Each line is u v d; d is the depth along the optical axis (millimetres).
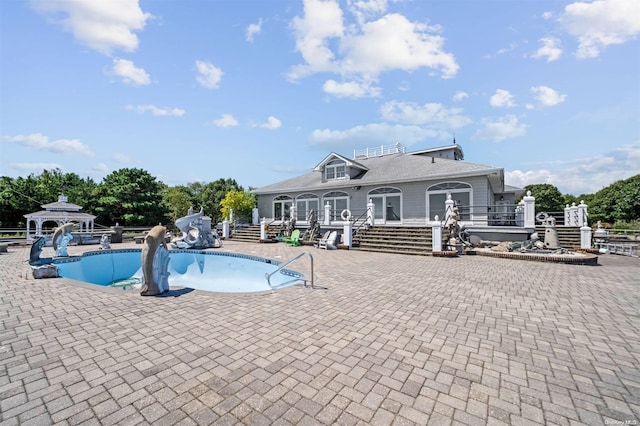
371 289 6648
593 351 3576
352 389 2732
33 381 2846
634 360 3346
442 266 9820
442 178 17250
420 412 2402
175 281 10797
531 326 4398
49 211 19562
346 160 21375
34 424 2223
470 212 16375
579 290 6586
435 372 3057
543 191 42406
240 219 29406
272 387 2760
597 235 16938
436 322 4551
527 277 8000
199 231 16562
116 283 10844
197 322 4520
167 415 2344
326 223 19234
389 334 4070
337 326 4367
